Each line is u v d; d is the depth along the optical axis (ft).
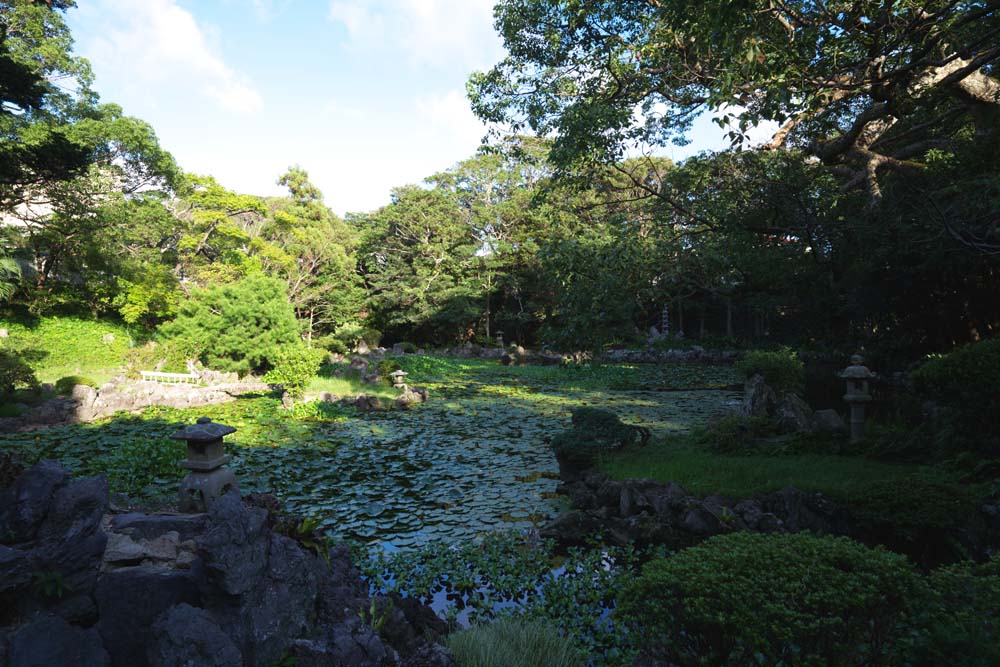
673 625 9.98
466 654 12.37
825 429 30.99
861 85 20.52
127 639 9.46
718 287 30.58
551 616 16.15
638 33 28.63
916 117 34.76
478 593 17.92
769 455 29.40
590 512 24.38
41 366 72.18
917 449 26.30
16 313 83.15
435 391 70.44
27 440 39.17
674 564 10.43
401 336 147.95
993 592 10.03
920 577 9.80
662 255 27.12
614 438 30.58
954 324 39.88
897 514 18.34
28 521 9.23
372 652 10.34
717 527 21.06
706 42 19.27
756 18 19.44
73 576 9.36
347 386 64.80
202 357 73.26
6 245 71.10
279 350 66.74
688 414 51.65
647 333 132.05
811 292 37.47
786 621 8.68
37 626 8.66
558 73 31.83
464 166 137.80
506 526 24.26
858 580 9.14
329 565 12.55
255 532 9.72
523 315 136.15
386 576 19.13
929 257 33.12
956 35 21.79
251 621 9.45
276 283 74.08
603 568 19.69
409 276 135.85
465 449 39.40
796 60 20.08
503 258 134.10
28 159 37.86
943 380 23.27
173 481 28.58
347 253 137.08
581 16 27.71
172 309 95.25
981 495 19.39
